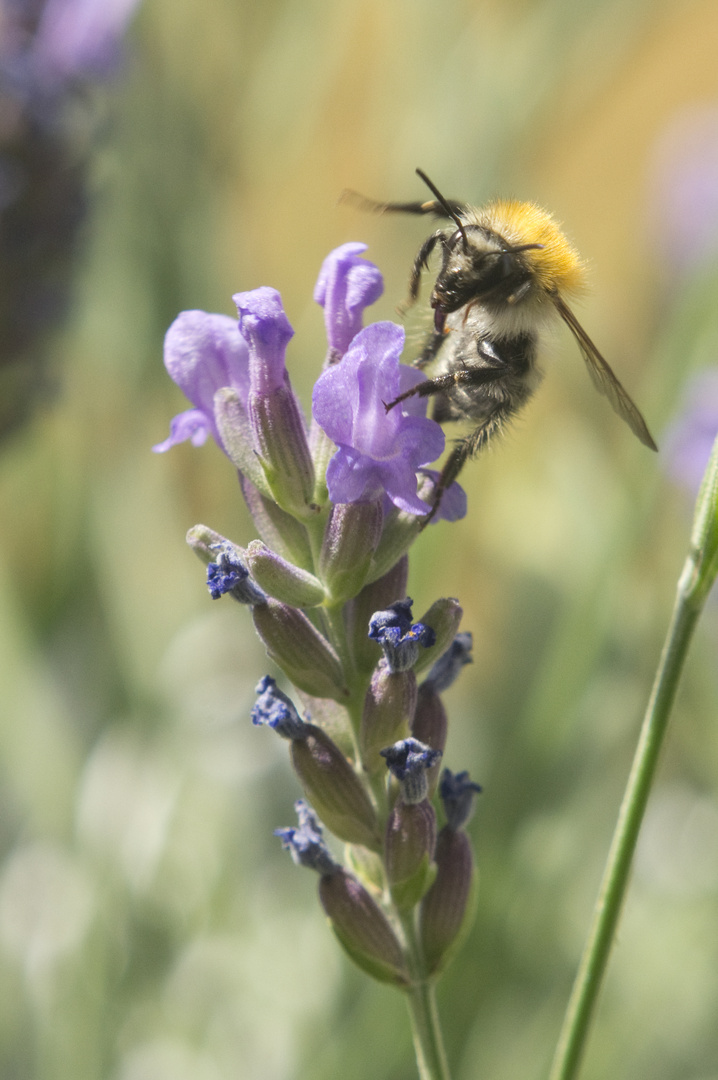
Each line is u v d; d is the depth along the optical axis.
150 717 0.28
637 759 0.20
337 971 0.25
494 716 0.28
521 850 0.25
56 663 0.28
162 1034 0.26
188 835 0.27
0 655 0.26
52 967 0.26
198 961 0.26
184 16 0.27
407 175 0.27
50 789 0.26
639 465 0.25
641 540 0.25
